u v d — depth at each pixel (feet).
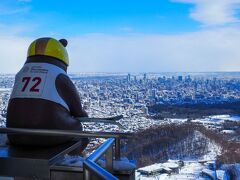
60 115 10.87
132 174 8.88
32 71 11.22
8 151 9.04
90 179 5.53
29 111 10.66
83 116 11.64
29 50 11.79
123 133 8.34
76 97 11.53
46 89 10.89
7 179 8.59
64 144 10.12
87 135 8.39
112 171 8.30
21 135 9.81
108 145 7.39
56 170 8.68
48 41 11.69
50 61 11.45
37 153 8.81
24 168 8.05
